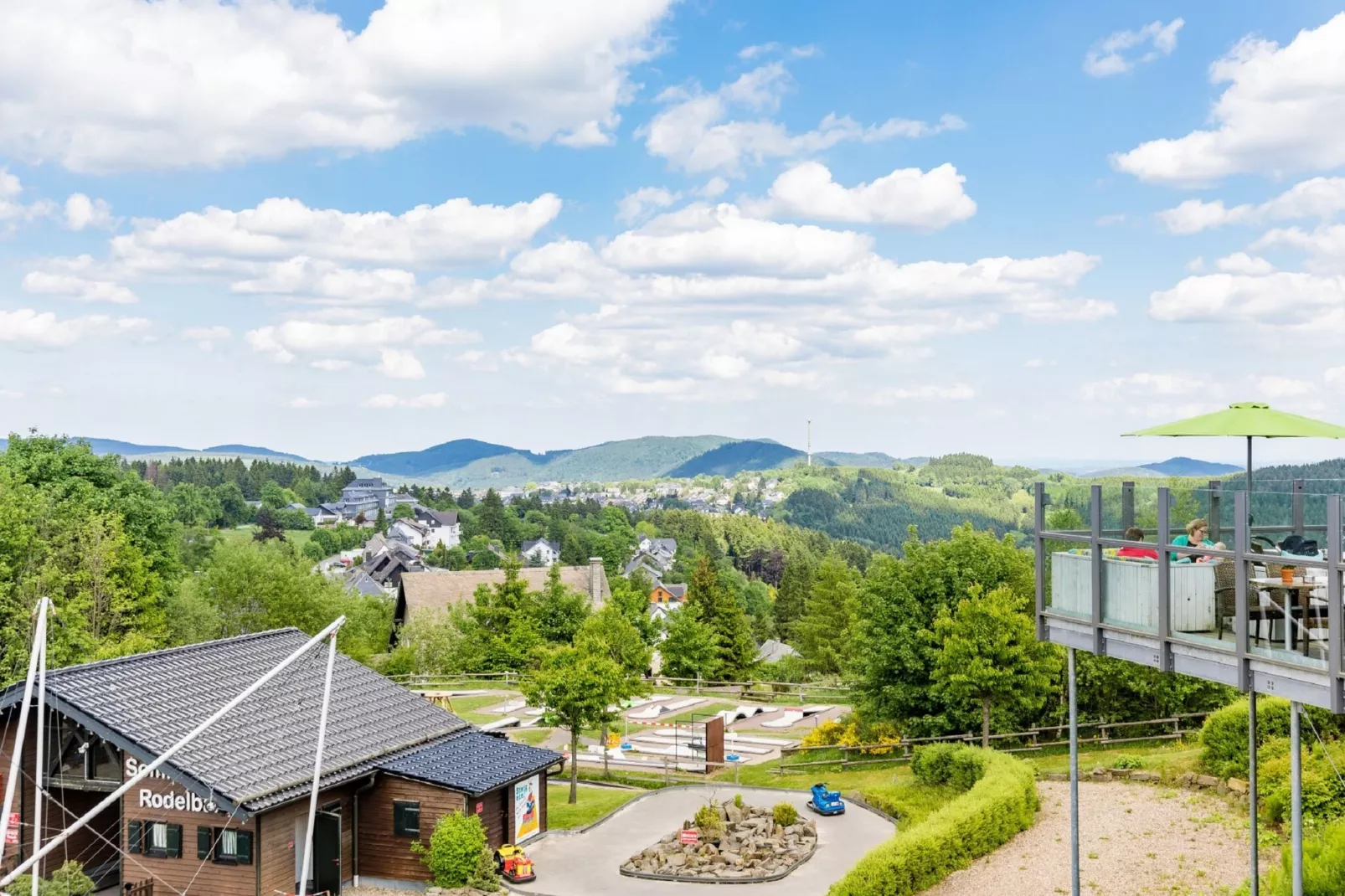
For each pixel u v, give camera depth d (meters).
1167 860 24.83
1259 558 15.20
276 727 30.59
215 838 27.53
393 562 192.62
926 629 43.34
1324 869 16.77
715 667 73.00
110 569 50.97
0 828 21.47
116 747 28.39
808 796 37.78
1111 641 18.69
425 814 30.12
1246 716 29.56
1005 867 26.09
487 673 69.06
